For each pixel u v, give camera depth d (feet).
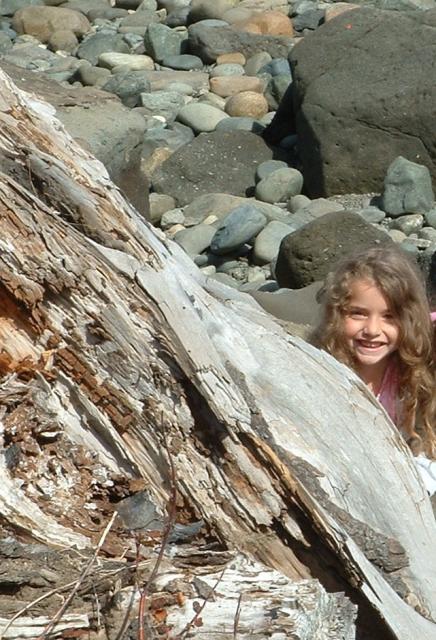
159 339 13.48
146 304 13.55
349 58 38.86
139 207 32.45
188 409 13.51
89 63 49.55
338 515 13.58
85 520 13.21
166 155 40.14
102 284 13.53
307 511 13.12
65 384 13.73
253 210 34.71
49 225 13.58
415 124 36.94
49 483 13.39
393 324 16.20
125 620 11.85
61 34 51.85
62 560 12.60
